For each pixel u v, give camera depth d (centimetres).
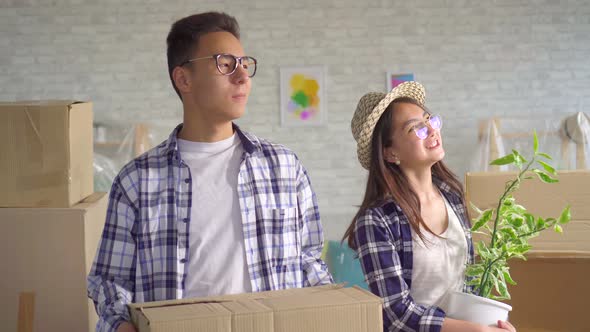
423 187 202
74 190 228
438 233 198
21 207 224
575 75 717
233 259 172
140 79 702
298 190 183
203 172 177
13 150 222
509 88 717
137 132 648
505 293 178
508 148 641
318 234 186
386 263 186
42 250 224
